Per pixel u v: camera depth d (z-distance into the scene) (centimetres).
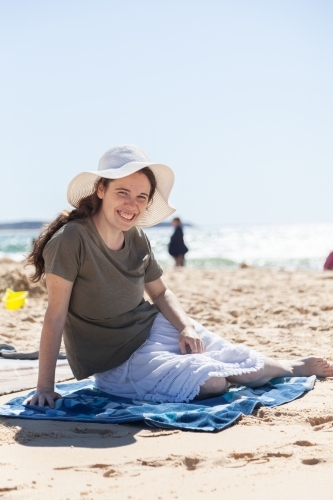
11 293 871
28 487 261
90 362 418
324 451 301
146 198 400
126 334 415
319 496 249
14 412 370
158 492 256
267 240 7819
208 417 353
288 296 992
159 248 4869
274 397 402
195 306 857
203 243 6894
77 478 273
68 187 405
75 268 394
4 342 643
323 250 4934
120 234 416
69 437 330
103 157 407
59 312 394
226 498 250
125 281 409
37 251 409
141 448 312
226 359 421
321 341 625
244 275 1492
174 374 402
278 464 287
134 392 412
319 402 395
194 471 280
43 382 392
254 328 716
